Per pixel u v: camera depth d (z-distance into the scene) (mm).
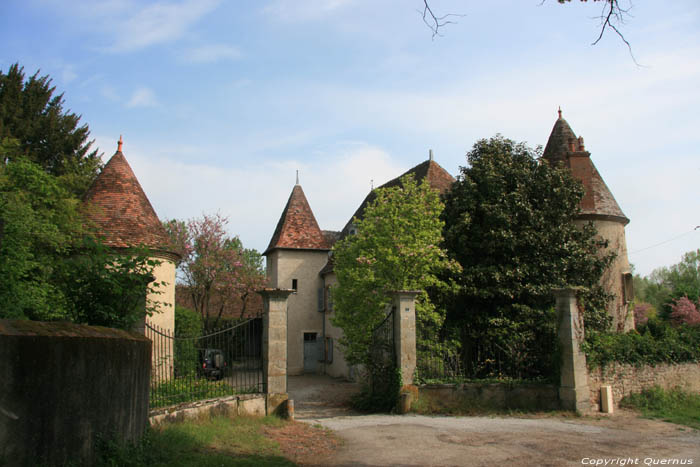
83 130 33188
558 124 23391
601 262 18000
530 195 17766
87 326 6801
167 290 16750
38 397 5379
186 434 8594
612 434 10727
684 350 17219
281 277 31141
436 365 14180
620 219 21344
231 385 11617
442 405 13266
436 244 17062
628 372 15016
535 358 14586
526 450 9016
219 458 7559
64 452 5762
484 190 17750
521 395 13477
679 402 15562
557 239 17062
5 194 11844
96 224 15961
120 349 7102
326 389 22469
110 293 8656
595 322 16938
